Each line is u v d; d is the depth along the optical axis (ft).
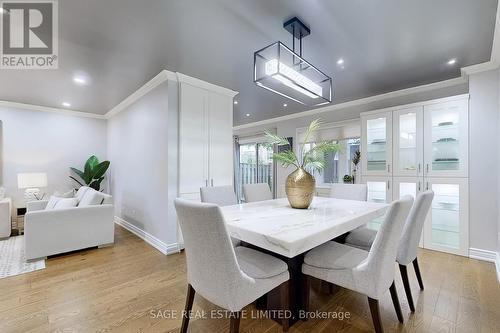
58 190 15.99
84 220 10.57
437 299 6.66
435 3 5.92
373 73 10.12
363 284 4.87
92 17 6.49
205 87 11.59
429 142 10.61
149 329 5.52
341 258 5.45
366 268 4.83
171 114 10.53
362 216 6.47
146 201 12.35
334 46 8.01
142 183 12.78
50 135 15.81
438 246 10.44
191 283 5.02
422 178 10.80
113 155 16.85
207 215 4.06
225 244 4.15
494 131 9.20
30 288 7.33
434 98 11.38
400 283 7.61
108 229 11.24
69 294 7.01
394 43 7.81
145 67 9.75
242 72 10.32
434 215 10.66
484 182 9.41
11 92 12.51
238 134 22.95
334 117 15.39
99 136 17.69
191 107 11.07
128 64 9.46
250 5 6.05
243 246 6.77
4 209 12.36
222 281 4.30
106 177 17.85
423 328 5.48
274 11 6.26
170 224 10.54
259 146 22.04
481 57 8.73
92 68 9.73
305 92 7.38
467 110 9.73
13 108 14.62
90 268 8.86
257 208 7.54
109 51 8.39
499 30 6.90
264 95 13.32
